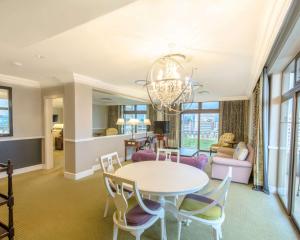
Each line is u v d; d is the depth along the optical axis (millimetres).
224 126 7312
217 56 2709
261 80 3373
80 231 2191
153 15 1644
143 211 1900
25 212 2609
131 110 9328
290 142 2656
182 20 1729
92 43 2248
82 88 4195
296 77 2455
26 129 4570
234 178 3941
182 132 8312
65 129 4203
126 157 5895
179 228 1958
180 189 1822
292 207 2531
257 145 3484
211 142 7746
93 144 4617
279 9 1461
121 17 1668
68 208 2738
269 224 2385
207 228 2287
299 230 2207
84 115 4273
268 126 3418
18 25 1430
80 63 3061
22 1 1119
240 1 1445
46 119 4848
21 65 3176
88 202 2936
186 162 3229
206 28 1877
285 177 3012
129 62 2998
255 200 3068
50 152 4965
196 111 7988
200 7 1525
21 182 3820
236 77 4031
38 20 1363
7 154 4211
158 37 2086
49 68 3377
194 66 3207
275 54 2475
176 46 2330
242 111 6988
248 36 2041
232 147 6457
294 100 2557
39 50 2479
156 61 2758
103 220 2428
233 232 2209
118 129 9445
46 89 4742
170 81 2613
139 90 5953
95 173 4484
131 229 1718
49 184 3717
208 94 6613
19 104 4398
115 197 1756
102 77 4098
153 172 2350
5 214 2531
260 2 1452
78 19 1358
